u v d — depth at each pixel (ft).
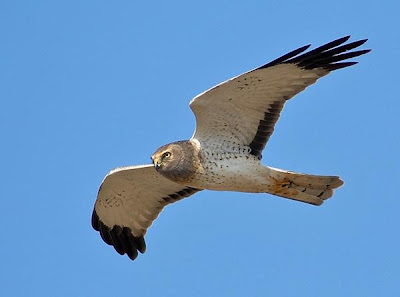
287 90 51.06
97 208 58.08
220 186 52.60
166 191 57.36
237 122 51.80
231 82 49.85
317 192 52.26
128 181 56.34
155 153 52.85
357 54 50.60
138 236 58.80
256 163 51.80
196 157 52.11
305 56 49.98
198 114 51.39
